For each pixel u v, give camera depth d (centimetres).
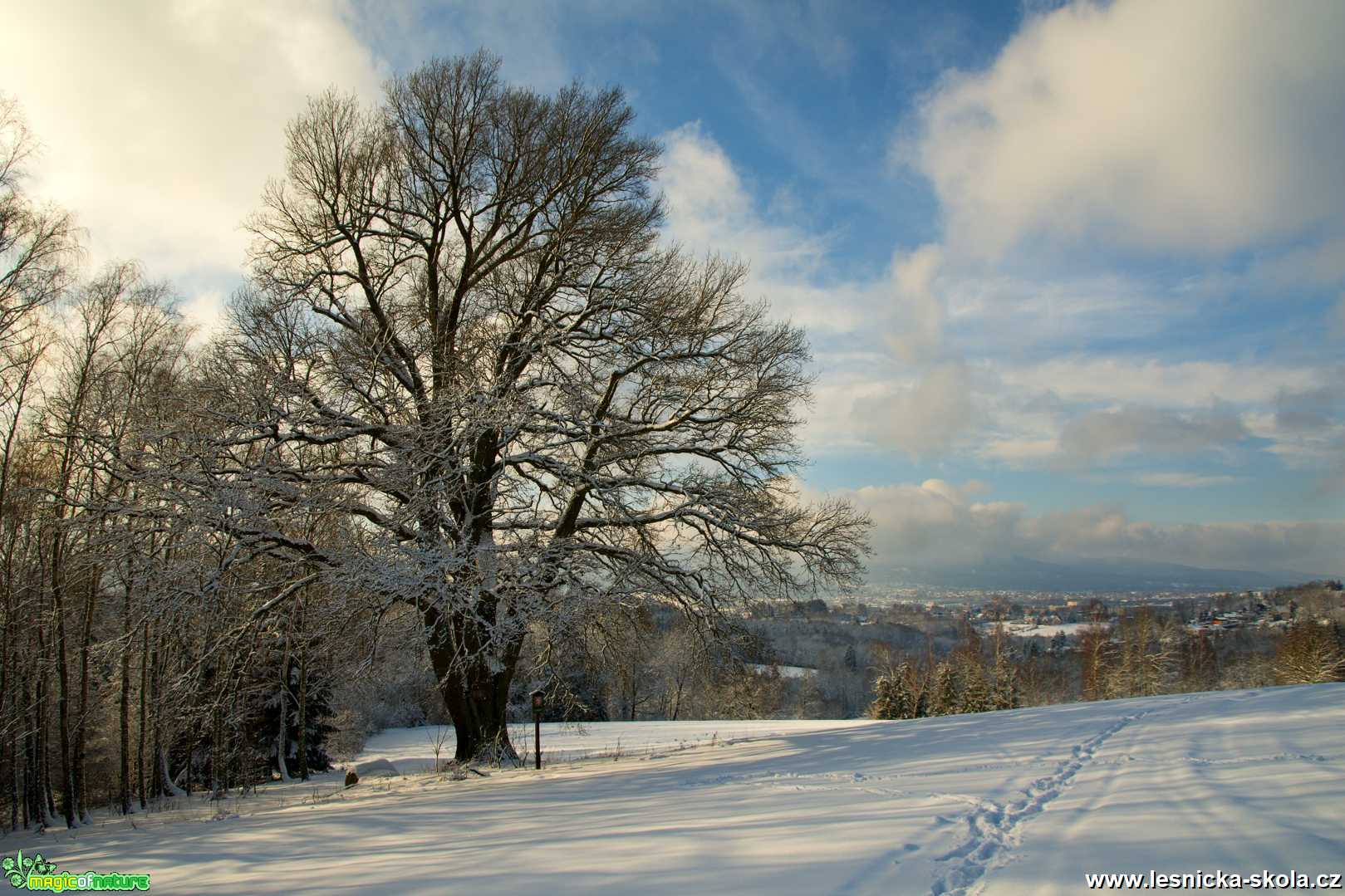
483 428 1459
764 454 1781
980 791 750
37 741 2103
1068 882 445
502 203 1800
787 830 632
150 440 1486
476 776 1495
